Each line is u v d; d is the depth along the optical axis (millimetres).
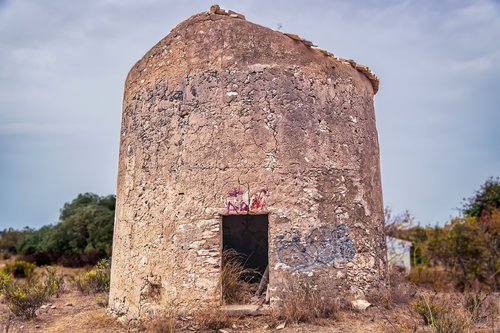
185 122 7242
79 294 12117
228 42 7391
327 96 7668
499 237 16906
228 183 6898
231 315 6430
